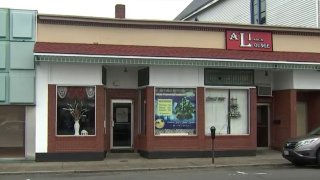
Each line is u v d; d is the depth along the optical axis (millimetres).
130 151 20625
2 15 18000
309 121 22453
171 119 19266
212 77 19672
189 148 19234
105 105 20109
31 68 18062
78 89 18453
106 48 18062
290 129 20891
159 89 19203
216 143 19516
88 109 18469
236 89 20109
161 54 18172
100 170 15883
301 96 22547
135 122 20578
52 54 17047
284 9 27688
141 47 18703
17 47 18031
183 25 19531
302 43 21078
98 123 18422
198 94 19422
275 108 22172
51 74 18125
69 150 18156
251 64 19234
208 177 14180
